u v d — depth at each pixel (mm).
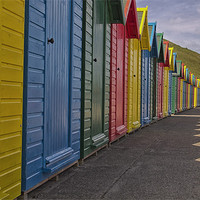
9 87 3240
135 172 5246
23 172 3635
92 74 6293
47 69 4176
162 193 4098
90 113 6246
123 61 9586
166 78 21031
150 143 8703
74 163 5500
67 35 4961
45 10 4070
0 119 3107
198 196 3988
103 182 4598
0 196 3113
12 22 3268
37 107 3906
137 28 9906
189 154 7012
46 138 4223
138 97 12086
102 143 6965
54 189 4215
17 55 3387
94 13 6344
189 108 38688
